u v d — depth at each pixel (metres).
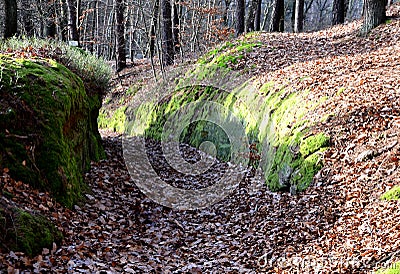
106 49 34.12
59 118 6.44
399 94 7.59
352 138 6.99
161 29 19.33
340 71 10.06
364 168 6.23
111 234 5.98
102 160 9.65
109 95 18.30
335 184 6.34
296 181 7.10
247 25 24.44
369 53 11.41
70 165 6.60
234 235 6.61
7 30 12.51
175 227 7.00
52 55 8.70
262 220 6.76
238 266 5.47
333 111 7.83
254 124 10.25
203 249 6.14
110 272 4.71
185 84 14.68
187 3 20.08
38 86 6.43
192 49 23.73
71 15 20.55
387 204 5.23
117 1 21.30
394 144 6.29
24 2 21.89
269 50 14.60
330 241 5.20
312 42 14.94
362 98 7.89
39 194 5.55
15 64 6.54
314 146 7.25
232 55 14.77
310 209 6.20
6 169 5.32
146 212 7.46
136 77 19.34
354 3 46.22
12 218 4.54
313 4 51.56
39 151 5.94
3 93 5.81
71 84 7.51
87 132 8.82
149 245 6.04
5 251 4.20
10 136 5.57
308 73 10.48
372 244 4.62
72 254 4.87
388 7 16.91
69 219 5.70
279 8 21.05
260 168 8.92
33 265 4.25
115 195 7.85
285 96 9.80
